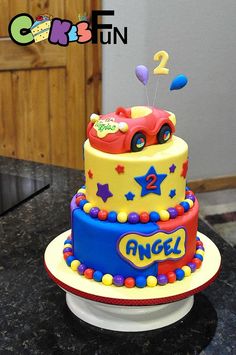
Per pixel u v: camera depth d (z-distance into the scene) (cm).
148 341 76
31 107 212
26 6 196
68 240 89
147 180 73
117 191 74
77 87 215
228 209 235
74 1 201
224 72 236
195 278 78
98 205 77
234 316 82
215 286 90
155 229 73
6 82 205
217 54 231
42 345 75
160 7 213
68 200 126
